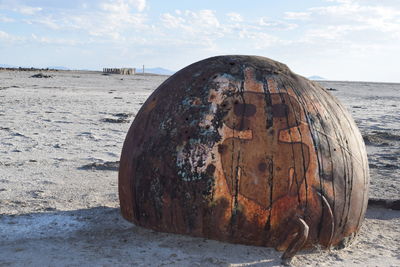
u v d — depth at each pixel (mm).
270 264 3707
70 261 3697
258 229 3875
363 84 61719
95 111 15625
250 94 4102
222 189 3857
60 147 9383
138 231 4309
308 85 4410
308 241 3973
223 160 3881
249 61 4395
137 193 4230
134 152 4305
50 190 6191
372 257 4059
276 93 4133
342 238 4203
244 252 3869
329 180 3969
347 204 4094
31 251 3932
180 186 3955
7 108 15352
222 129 3955
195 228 3973
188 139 3998
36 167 7543
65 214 5090
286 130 3957
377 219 5387
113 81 39938
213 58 4535
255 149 3885
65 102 18250
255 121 3971
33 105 16609
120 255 3814
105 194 6066
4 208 5305
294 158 3893
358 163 4266
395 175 8008
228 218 3873
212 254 3816
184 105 4164
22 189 6199
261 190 3832
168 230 4137
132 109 16688
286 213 3852
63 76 44031
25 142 9750
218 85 4172
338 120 4309
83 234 4395
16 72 46562
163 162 4051
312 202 3887
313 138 3996
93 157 8570
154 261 3686
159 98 4414
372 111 19859
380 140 11602
